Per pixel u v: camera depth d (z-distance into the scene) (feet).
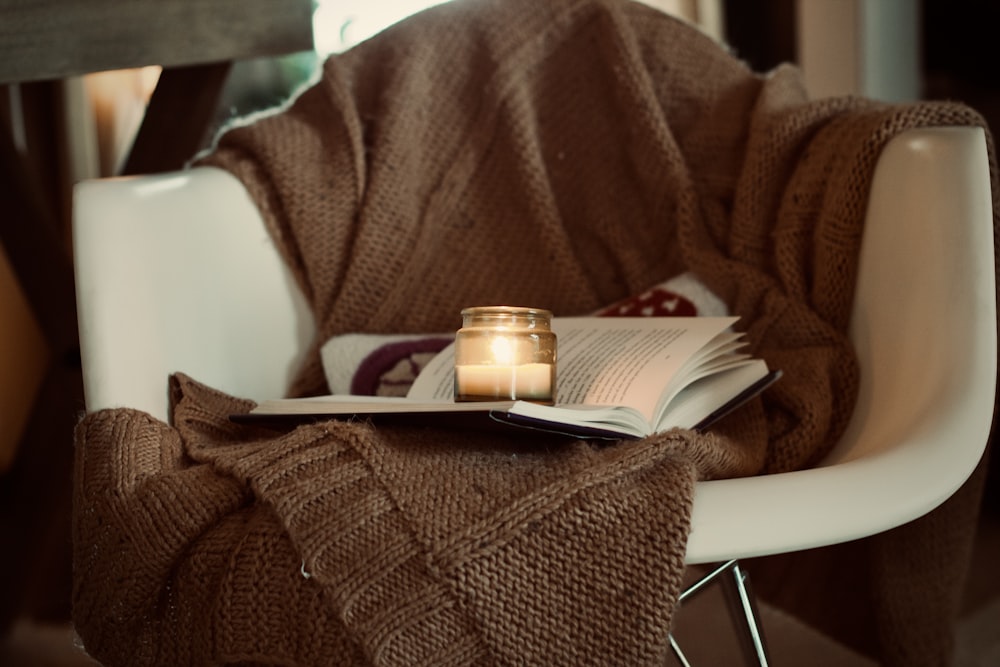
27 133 6.98
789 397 3.31
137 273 3.40
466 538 2.32
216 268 3.72
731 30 7.63
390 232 4.05
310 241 3.98
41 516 5.77
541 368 2.84
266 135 4.09
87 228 3.37
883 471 2.49
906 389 2.99
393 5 6.76
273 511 2.54
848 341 3.49
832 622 4.70
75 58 5.11
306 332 4.00
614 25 4.23
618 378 2.99
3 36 5.11
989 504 6.38
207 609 2.60
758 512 2.34
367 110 4.30
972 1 7.19
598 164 4.27
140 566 2.70
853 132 3.53
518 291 4.15
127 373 3.26
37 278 5.96
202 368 3.54
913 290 3.15
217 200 3.82
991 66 7.19
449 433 2.82
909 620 3.66
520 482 2.45
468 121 4.30
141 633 2.77
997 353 3.21
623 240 4.17
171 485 2.74
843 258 3.50
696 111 4.24
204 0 5.08
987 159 3.16
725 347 3.21
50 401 5.94
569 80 4.32
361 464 2.58
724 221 4.03
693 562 2.31
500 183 4.26
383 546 2.39
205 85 5.15
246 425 3.34
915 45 7.45
